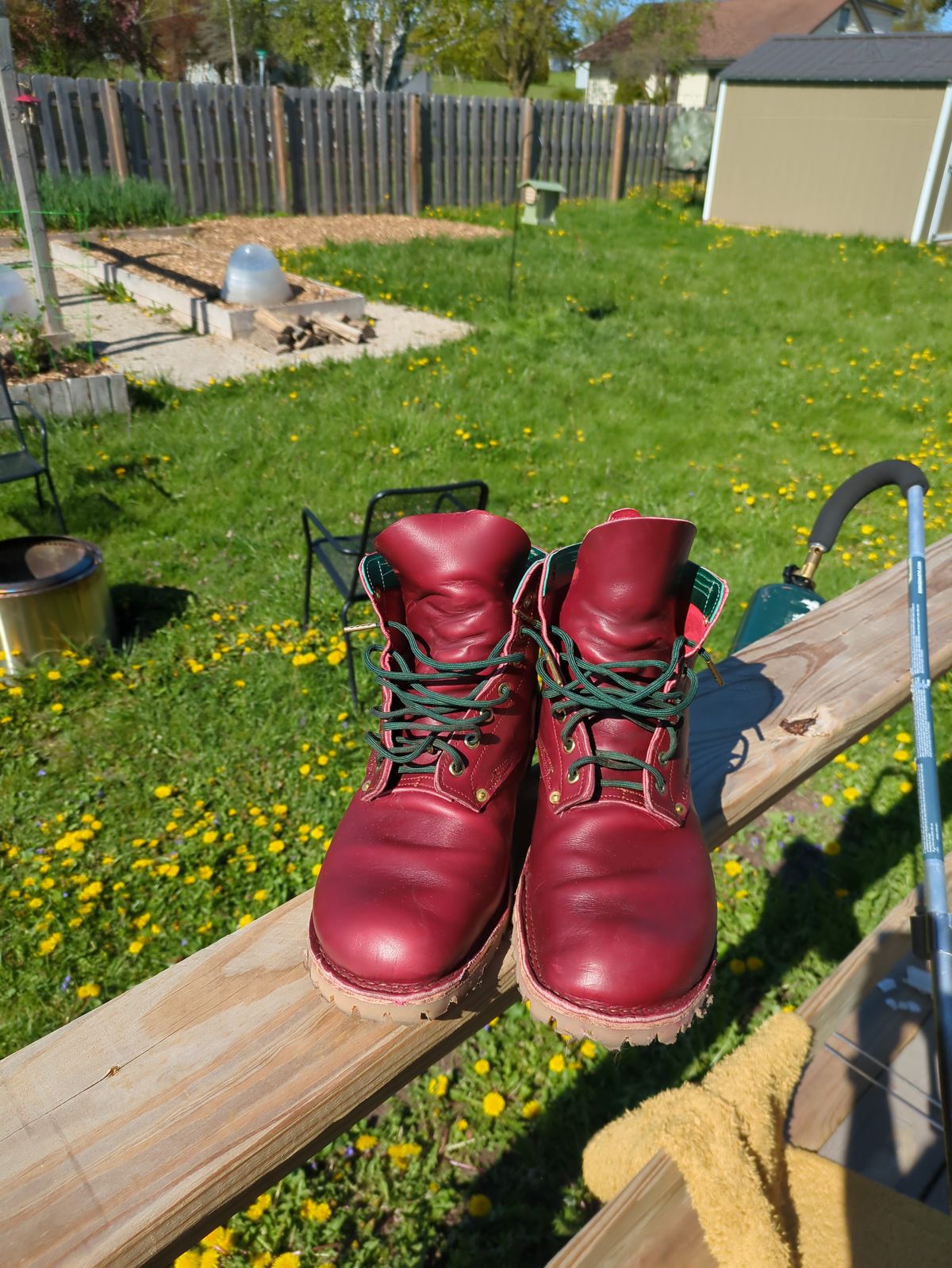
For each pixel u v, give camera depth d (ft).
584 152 54.19
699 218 51.75
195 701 11.69
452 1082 7.66
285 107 42.70
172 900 8.91
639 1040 2.90
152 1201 2.54
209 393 21.48
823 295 33.73
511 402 21.45
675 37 84.94
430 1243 6.59
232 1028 3.04
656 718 3.64
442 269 34.01
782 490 17.85
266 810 9.98
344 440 19.13
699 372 24.62
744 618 7.81
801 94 45.55
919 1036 5.62
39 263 22.24
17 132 20.88
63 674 11.91
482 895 3.15
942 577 6.70
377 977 2.87
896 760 10.93
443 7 79.66
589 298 31.19
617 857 3.36
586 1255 3.81
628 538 3.57
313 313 27.37
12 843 9.64
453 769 3.46
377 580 3.89
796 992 8.32
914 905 6.13
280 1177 2.88
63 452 17.89
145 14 72.08
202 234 38.29
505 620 3.69
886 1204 4.52
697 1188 4.06
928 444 20.67
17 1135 2.70
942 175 43.21
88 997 8.01
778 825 10.11
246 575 14.53
